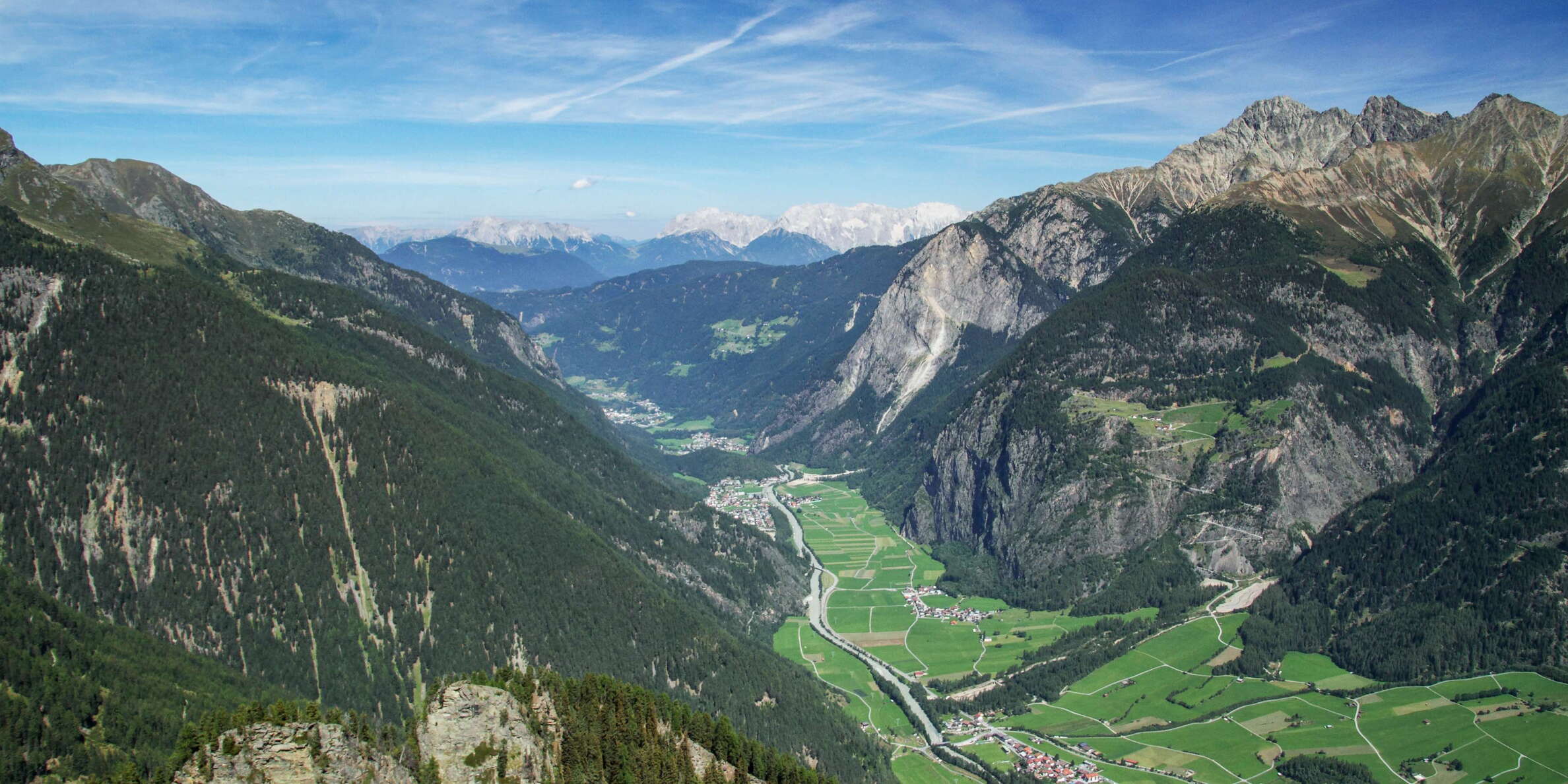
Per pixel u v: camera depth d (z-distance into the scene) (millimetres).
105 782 174250
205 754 152125
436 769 167875
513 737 178375
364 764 159500
